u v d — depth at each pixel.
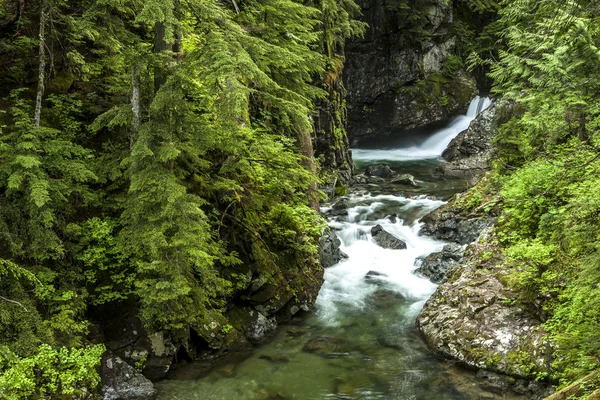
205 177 9.50
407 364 8.56
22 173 6.60
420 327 9.65
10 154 6.76
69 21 8.41
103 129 9.27
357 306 10.87
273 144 9.43
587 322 6.87
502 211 12.32
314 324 10.11
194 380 8.02
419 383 7.98
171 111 7.52
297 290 10.57
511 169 11.91
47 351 6.76
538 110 9.17
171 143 7.25
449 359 8.60
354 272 12.48
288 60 7.82
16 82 9.16
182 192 7.28
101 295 8.04
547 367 7.46
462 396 7.58
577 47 7.04
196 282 8.59
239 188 9.20
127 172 7.79
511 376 7.78
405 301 11.07
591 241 6.36
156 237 7.10
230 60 6.27
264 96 7.45
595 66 7.36
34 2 9.67
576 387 5.63
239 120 10.45
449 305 9.66
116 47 7.68
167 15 6.37
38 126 7.24
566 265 8.15
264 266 9.95
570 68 7.36
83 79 9.62
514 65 8.72
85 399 6.89
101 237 7.79
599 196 6.50
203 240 7.60
